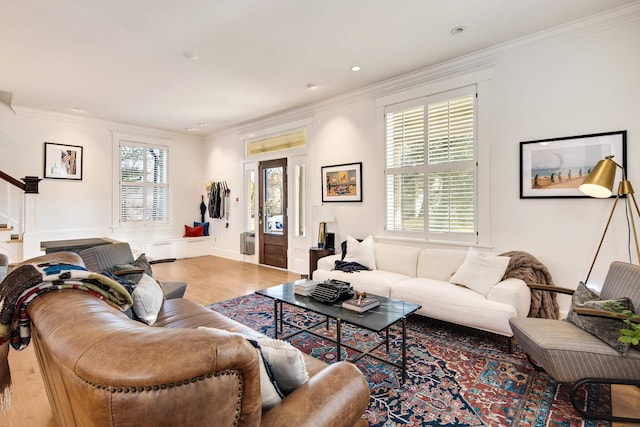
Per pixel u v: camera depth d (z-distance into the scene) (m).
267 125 5.93
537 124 3.12
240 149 6.57
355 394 1.14
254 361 0.75
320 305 2.47
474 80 3.49
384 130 4.25
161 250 6.59
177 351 0.66
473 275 2.93
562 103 2.99
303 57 3.51
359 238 4.55
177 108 5.34
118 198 6.30
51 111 5.49
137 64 3.64
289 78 4.09
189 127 6.68
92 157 5.99
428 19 2.79
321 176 5.05
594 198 2.86
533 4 2.60
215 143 7.20
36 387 2.09
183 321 2.18
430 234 3.86
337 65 3.72
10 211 5.04
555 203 3.04
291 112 5.47
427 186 3.88
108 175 6.18
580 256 2.93
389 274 3.54
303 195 5.44
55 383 0.94
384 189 4.27
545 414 1.82
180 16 2.71
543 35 3.03
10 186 5.00
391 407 1.89
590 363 1.77
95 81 4.14
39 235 5.36
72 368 0.70
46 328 0.88
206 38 3.08
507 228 3.32
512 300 2.57
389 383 2.14
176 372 0.63
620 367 1.74
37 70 3.79
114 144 6.24
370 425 1.73
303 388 1.09
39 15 2.67
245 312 3.54
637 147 2.67
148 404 0.63
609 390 2.04
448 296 2.82
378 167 4.34
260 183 6.18
